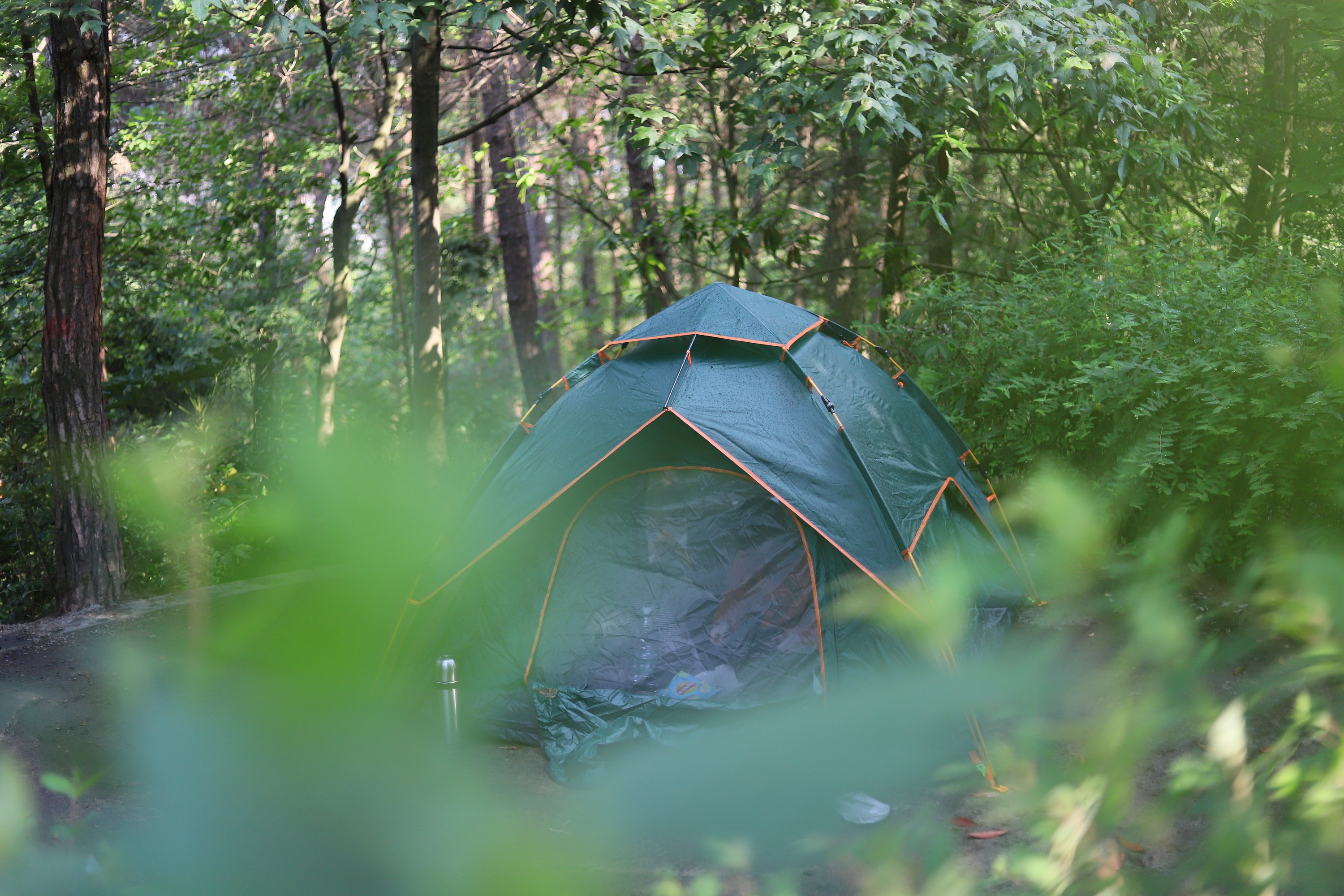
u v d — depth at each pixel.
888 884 0.79
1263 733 1.43
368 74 13.68
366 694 1.04
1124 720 0.72
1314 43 5.99
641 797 4.11
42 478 9.39
